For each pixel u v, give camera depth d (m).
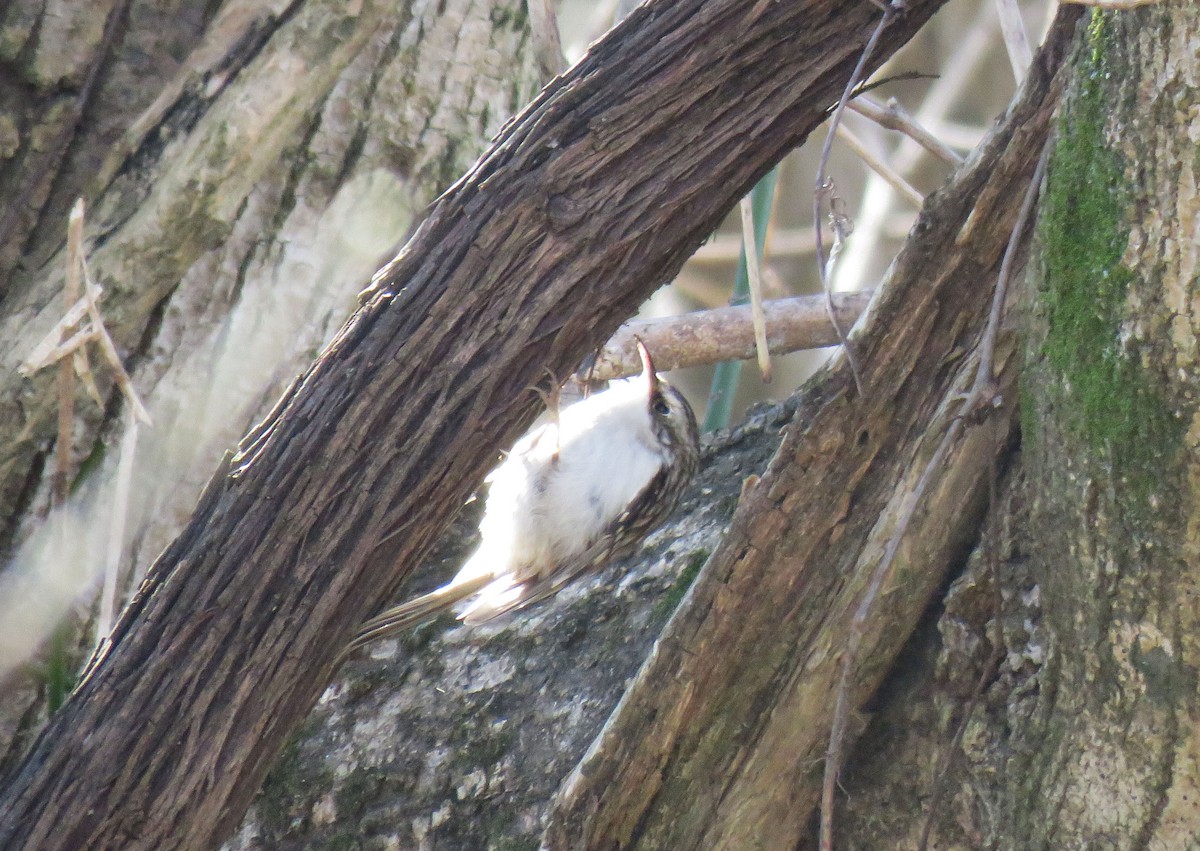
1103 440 3.80
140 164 5.46
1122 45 3.48
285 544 4.12
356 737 6.08
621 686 5.90
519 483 6.41
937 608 4.73
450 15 6.21
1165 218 3.47
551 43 5.25
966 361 4.42
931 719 4.73
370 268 5.80
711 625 4.69
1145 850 4.22
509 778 5.81
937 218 4.29
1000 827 4.54
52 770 4.09
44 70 5.53
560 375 4.21
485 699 6.08
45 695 5.30
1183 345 3.55
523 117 4.18
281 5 5.53
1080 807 4.31
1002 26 5.30
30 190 5.50
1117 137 3.55
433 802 5.85
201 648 4.11
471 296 4.10
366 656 6.31
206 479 5.48
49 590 5.27
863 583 4.65
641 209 4.11
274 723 4.21
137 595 4.23
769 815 4.97
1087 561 4.00
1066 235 3.81
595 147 4.07
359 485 4.12
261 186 5.68
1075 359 3.85
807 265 11.80
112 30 5.65
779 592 4.67
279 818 5.93
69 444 4.38
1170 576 3.82
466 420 4.13
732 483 6.70
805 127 4.20
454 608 6.07
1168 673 3.95
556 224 4.07
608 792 4.92
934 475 4.52
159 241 5.39
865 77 4.21
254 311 5.59
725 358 6.82
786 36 4.08
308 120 5.82
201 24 5.81
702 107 4.09
